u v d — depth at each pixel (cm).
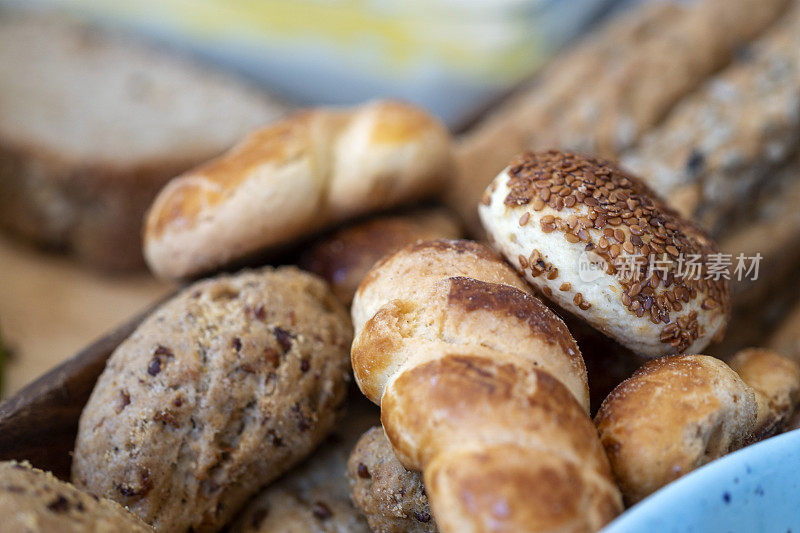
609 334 33
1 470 29
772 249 43
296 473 37
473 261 33
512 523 27
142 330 35
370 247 40
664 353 33
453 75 65
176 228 39
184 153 53
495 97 60
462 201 45
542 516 27
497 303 31
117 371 35
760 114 44
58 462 35
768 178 45
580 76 50
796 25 49
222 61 72
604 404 31
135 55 69
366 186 41
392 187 41
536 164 34
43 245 55
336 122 42
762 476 28
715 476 28
